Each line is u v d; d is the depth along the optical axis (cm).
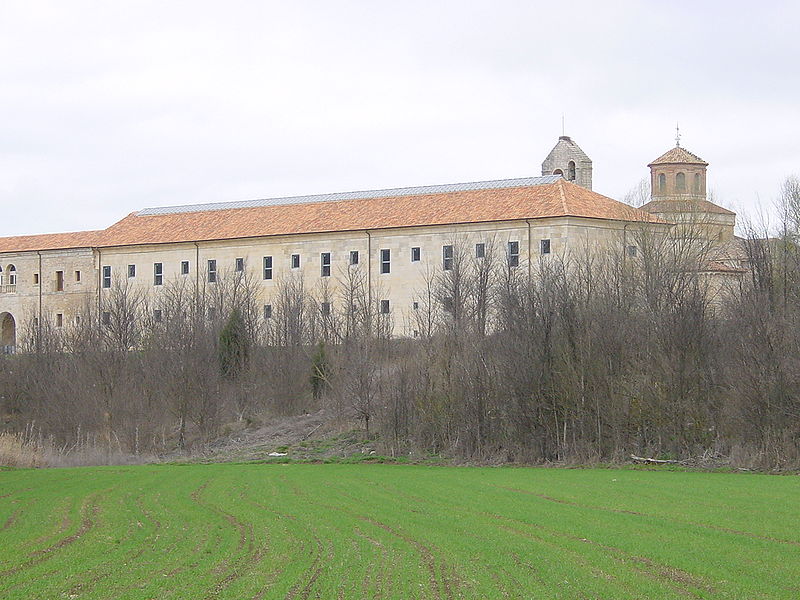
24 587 2373
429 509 3616
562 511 3516
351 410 6856
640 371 5734
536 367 5816
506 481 4609
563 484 4447
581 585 2309
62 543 2988
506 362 5909
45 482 4803
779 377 5262
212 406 7169
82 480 4884
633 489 4200
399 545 2839
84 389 7331
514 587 2297
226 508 3719
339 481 4694
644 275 7175
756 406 5288
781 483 4397
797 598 2189
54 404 7400
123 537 3077
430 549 2772
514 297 6406
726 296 7269
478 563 2572
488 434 5925
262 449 6512
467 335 6384
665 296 6209
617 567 2503
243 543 2923
